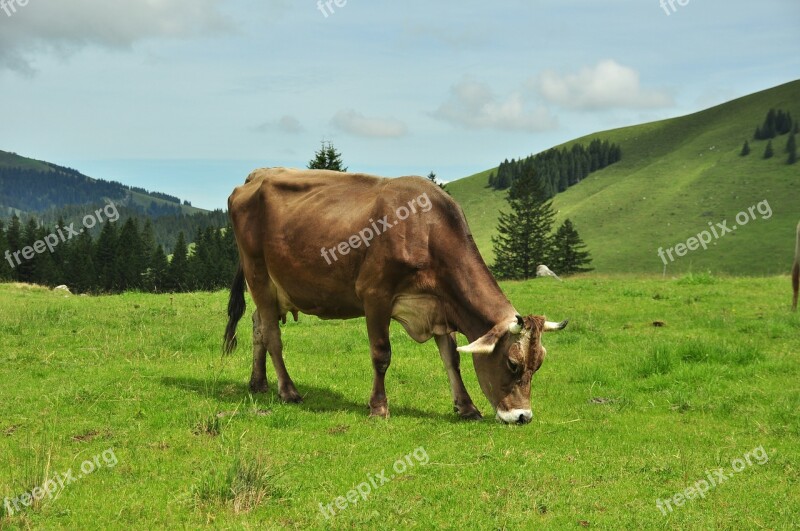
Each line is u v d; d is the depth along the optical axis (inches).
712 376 446.3
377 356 361.7
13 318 604.7
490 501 249.6
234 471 252.4
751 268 5241.1
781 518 237.8
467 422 353.4
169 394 387.9
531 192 4480.8
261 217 406.3
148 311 705.6
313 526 227.9
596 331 628.4
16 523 222.1
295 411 363.3
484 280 350.3
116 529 222.7
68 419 339.9
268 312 407.5
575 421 357.7
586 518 235.9
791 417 358.9
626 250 6225.4
